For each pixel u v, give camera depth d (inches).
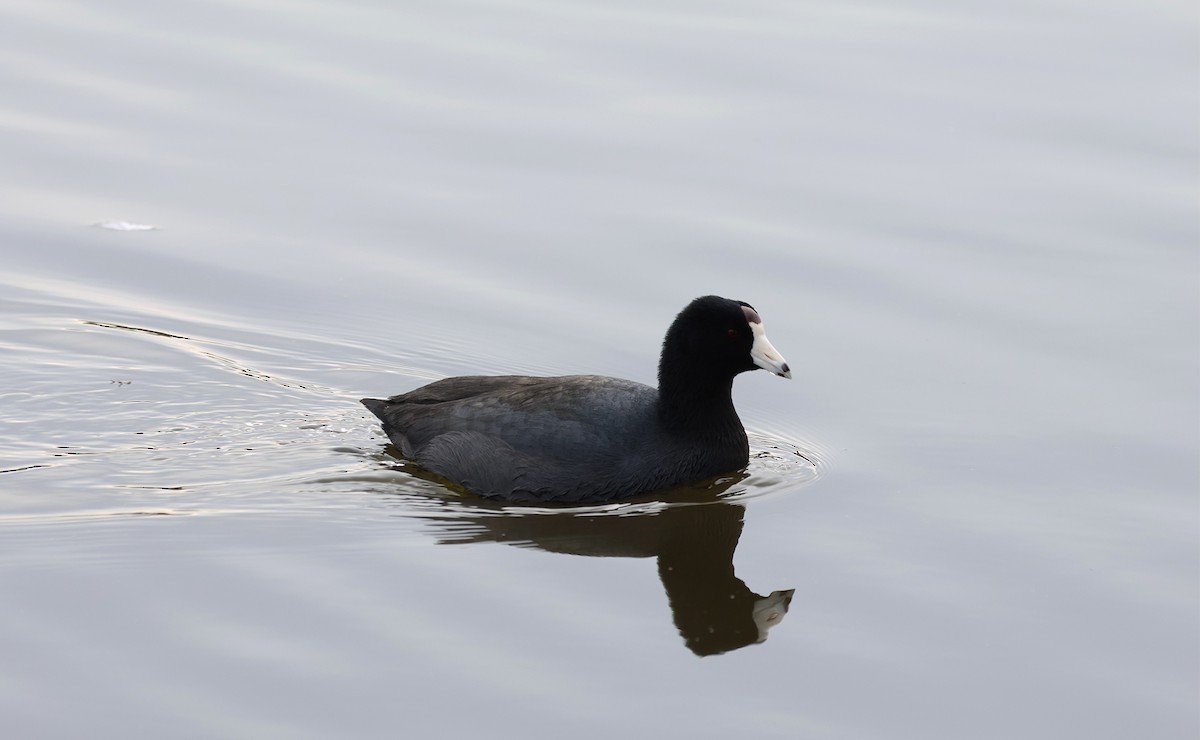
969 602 488.4
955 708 429.1
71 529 520.1
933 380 660.1
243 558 502.6
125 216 791.7
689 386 581.9
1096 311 709.3
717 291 732.0
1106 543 527.2
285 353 689.0
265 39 958.4
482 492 570.3
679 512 558.9
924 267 747.4
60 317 707.4
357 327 710.5
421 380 671.1
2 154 836.6
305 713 412.5
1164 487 568.1
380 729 406.6
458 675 434.3
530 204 804.6
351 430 627.5
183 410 634.8
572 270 752.3
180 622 457.1
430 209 800.3
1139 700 434.3
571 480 565.9
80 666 430.6
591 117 880.3
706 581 502.3
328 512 545.6
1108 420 620.7
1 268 742.5
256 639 448.5
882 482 579.8
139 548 507.5
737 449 593.9
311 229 784.3
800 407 648.4
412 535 529.0
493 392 597.0
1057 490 568.1
